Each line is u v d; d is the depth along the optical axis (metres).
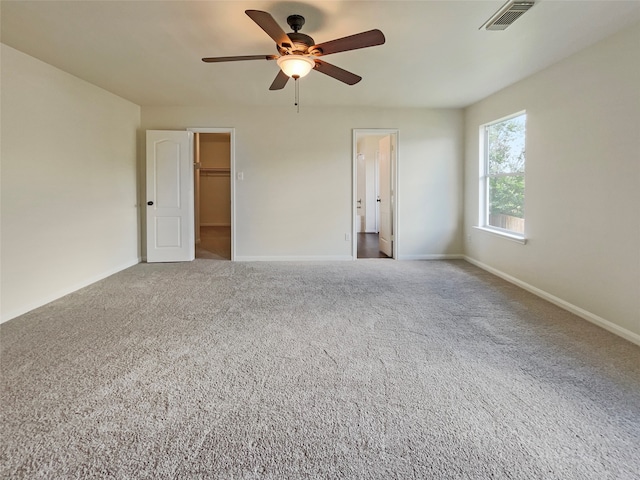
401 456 1.51
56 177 3.66
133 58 3.42
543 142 3.71
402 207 5.73
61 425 1.69
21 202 3.22
